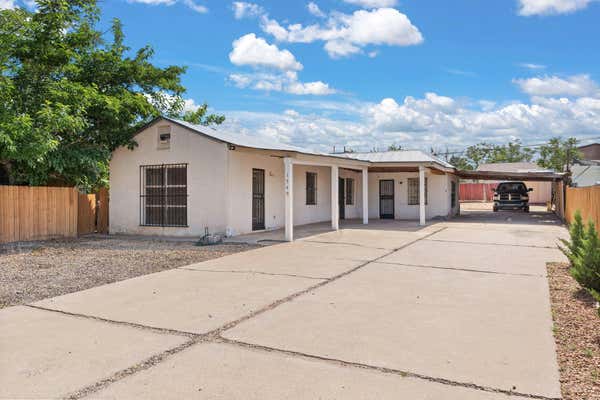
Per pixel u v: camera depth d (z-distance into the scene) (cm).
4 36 1220
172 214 1393
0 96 1141
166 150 1395
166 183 1403
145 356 407
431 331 469
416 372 368
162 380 358
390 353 410
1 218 1216
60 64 1366
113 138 1446
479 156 6184
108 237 1386
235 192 1330
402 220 2055
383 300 596
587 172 2555
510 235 1368
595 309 541
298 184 1744
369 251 1038
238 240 1230
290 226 1221
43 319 522
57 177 1460
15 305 589
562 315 522
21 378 363
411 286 678
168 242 1241
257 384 350
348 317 520
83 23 1459
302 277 747
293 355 407
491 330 470
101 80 1506
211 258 960
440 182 2131
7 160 1276
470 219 2084
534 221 1941
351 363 388
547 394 328
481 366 379
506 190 2695
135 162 1451
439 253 1005
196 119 2350
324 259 927
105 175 1692
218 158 1305
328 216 1994
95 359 401
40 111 1156
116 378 362
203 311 550
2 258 977
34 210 1299
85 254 1029
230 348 426
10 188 1241
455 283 698
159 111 1744
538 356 399
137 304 586
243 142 1388
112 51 1543
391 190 2212
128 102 1428
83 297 626
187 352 416
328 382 352
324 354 409
